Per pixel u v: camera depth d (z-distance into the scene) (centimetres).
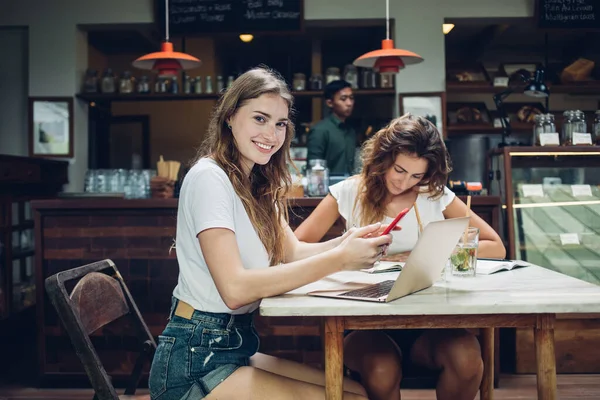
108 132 711
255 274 139
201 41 682
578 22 471
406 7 479
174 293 156
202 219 144
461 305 133
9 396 319
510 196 351
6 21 483
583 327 345
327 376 139
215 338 146
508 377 341
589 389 319
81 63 496
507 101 668
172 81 516
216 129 159
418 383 323
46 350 332
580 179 359
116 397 146
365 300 137
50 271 329
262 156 157
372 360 168
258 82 155
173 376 145
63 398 316
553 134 360
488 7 477
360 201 231
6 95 497
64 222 329
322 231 238
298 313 132
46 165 448
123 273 327
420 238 131
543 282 162
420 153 209
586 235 354
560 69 583
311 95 526
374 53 379
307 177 352
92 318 162
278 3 474
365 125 634
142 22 480
